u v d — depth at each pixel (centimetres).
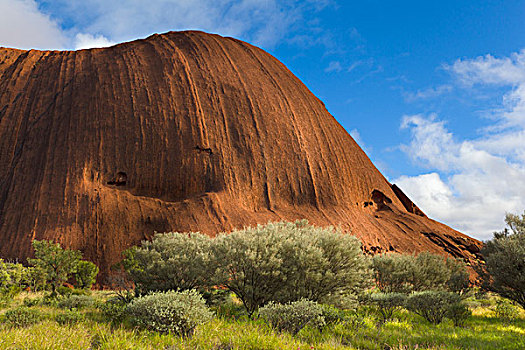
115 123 4744
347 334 809
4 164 4428
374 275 1634
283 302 1067
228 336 652
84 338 643
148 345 587
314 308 814
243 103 5534
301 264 1073
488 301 1803
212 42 6400
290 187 5025
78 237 3575
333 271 1165
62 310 1140
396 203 5947
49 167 4231
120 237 3691
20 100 5003
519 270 1323
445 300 1114
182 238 1460
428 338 821
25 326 791
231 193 4566
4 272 1655
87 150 4444
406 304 1163
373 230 4875
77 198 3938
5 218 3828
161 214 4038
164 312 675
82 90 5031
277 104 5844
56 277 2014
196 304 763
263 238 1109
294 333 757
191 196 4503
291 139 5481
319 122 6134
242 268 1066
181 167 4653
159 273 1276
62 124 4628
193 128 4950
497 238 1597
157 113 4959
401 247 4703
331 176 5456
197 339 631
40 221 3716
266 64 6638
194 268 1220
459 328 1002
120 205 3984
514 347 749
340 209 5059
